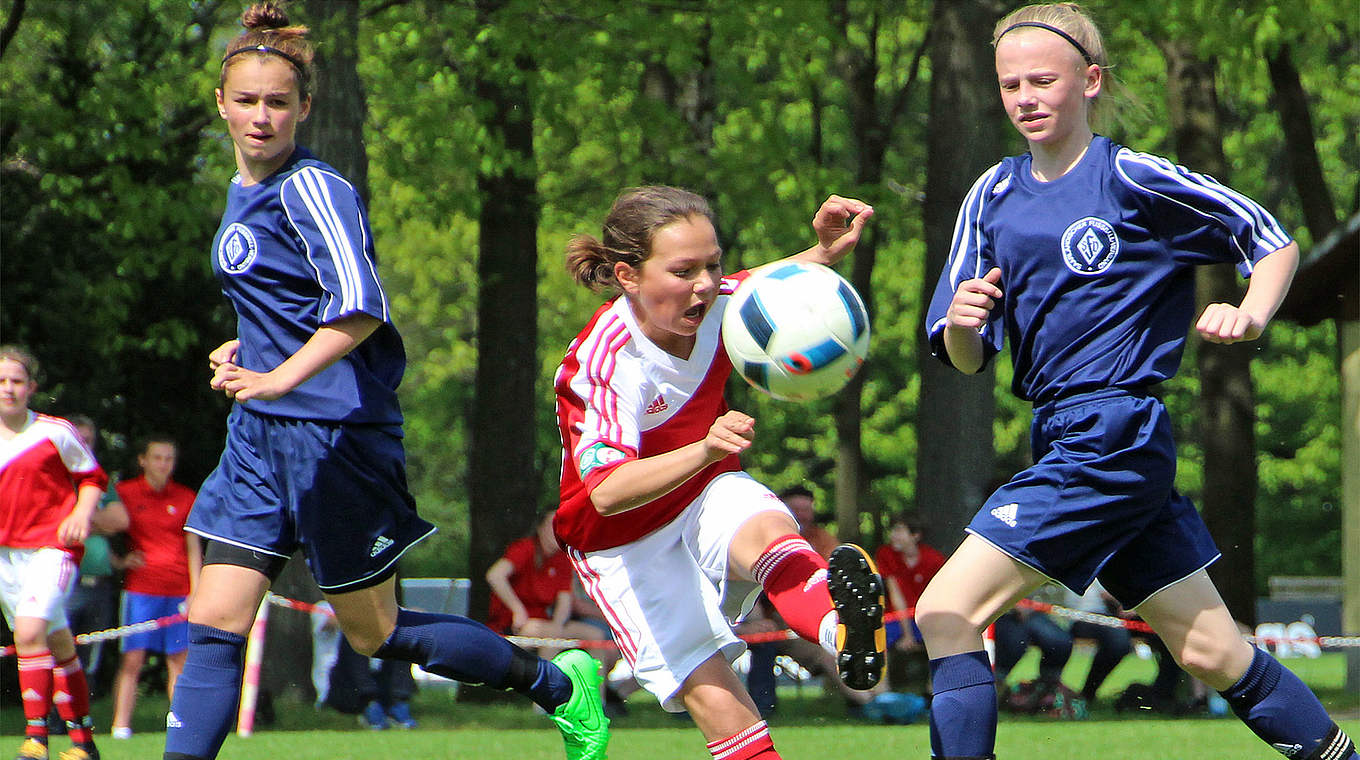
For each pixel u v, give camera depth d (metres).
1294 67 62.12
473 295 122.12
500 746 29.00
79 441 26.72
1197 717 43.34
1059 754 25.88
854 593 13.26
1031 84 14.34
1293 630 95.69
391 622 16.77
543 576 41.38
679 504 15.12
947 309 15.05
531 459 61.22
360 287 15.04
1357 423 46.75
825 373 13.82
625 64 59.81
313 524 15.61
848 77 76.75
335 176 15.87
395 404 16.08
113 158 56.94
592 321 15.17
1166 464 13.83
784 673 46.72
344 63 47.56
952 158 55.00
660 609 14.89
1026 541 13.78
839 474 81.06
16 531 26.05
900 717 41.19
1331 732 14.34
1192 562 14.17
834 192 60.66
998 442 122.19
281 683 44.91
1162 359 13.98
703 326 15.04
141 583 36.44
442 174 61.56
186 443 59.28
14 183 56.88
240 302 15.96
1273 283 13.34
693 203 14.12
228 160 64.25
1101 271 14.03
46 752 25.14
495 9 57.38
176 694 15.42
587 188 65.12
